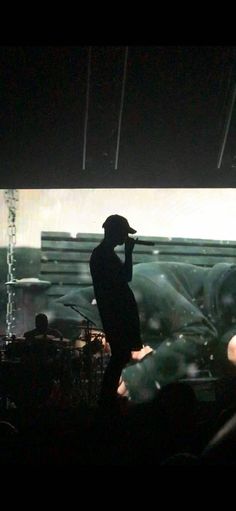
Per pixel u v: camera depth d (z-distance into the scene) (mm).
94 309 11023
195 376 10336
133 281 11094
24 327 13547
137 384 10031
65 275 14258
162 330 10656
